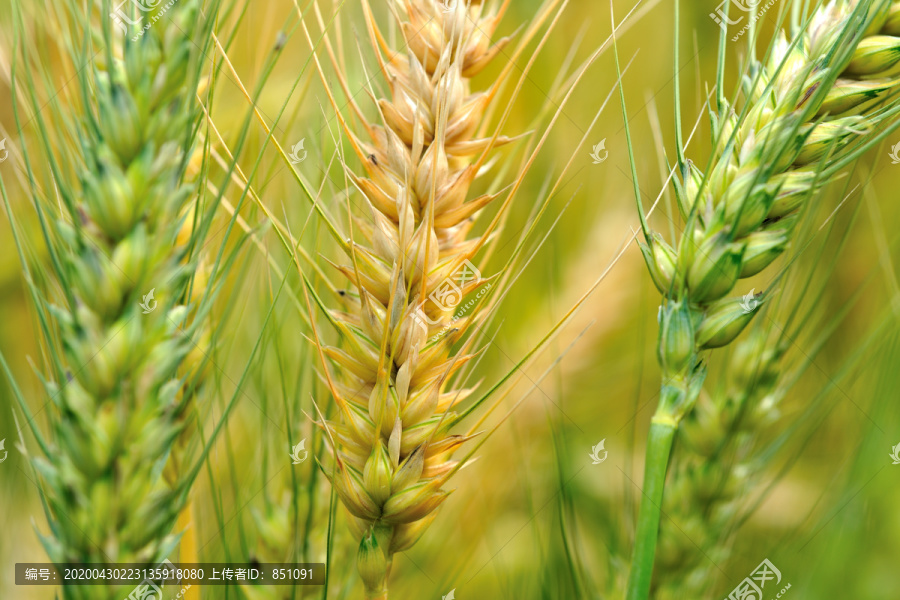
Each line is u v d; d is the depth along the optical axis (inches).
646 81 18.8
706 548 13.9
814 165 12.4
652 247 12.4
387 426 12.2
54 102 12.8
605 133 17.6
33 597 13.5
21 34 13.1
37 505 14.0
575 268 16.7
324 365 12.3
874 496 14.5
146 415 12.1
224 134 13.9
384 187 12.3
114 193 12.0
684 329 12.2
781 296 14.2
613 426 15.8
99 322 12.1
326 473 12.3
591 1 19.5
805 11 12.6
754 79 12.4
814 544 14.4
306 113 14.2
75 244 12.1
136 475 12.1
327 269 13.7
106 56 12.1
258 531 13.3
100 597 12.0
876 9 12.2
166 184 12.2
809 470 15.8
